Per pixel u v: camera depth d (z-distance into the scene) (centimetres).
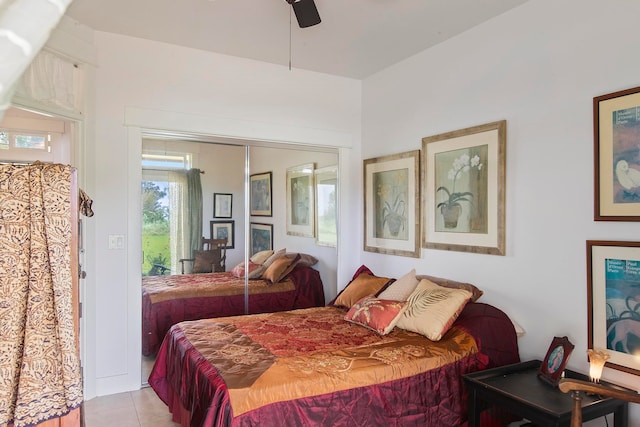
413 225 362
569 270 243
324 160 427
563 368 217
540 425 190
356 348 240
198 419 200
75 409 154
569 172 244
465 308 272
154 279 345
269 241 400
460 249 314
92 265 313
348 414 202
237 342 249
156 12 287
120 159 327
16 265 147
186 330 276
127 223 329
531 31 266
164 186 351
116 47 324
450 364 236
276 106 390
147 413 286
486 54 297
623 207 218
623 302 217
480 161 299
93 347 313
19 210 148
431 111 346
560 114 249
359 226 435
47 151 330
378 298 311
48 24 40
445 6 274
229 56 367
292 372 204
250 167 391
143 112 333
